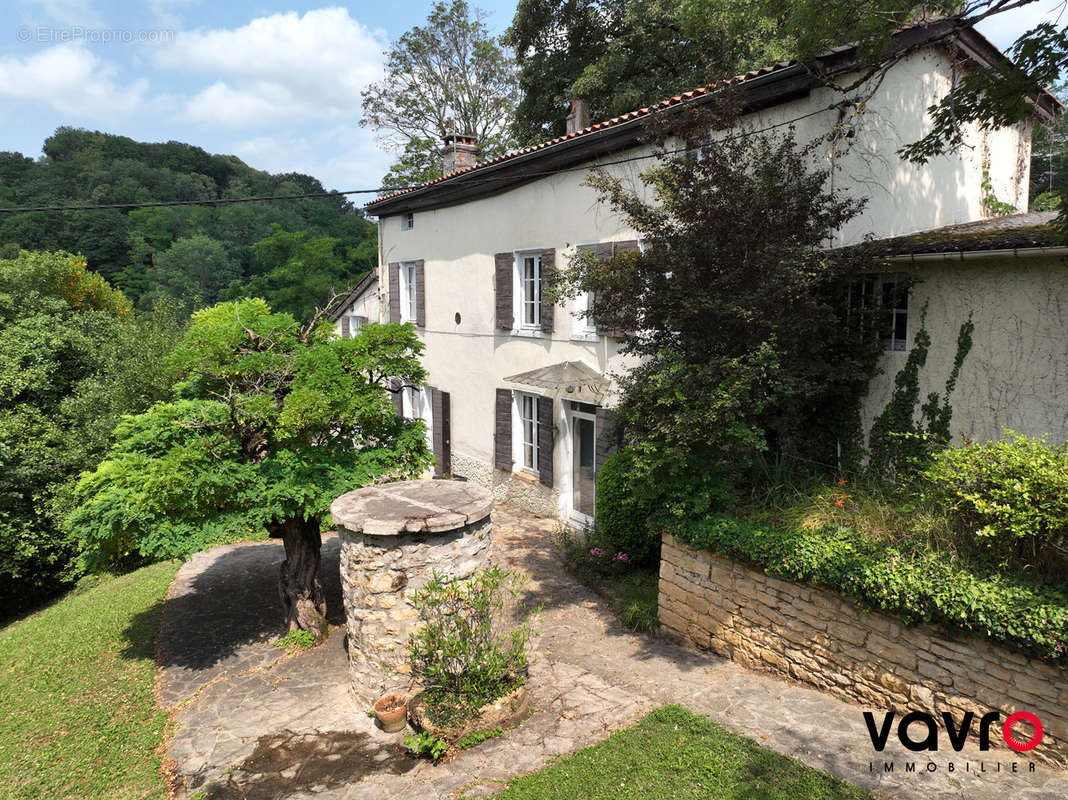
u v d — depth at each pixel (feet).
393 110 88.28
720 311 20.86
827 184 24.09
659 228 23.08
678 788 15.26
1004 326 21.01
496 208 40.50
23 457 42.60
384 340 27.63
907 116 25.80
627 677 21.36
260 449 26.63
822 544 18.83
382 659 20.63
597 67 56.54
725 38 45.93
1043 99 31.78
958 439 22.35
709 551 22.44
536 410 39.19
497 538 35.35
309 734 19.99
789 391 20.88
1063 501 14.71
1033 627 14.44
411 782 16.88
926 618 16.46
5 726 22.29
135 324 53.98
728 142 22.82
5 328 49.75
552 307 36.29
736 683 20.33
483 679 19.35
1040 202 36.55
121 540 24.49
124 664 26.23
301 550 27.17
